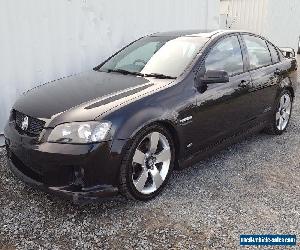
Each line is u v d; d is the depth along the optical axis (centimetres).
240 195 343
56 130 293
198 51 381
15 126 331
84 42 532
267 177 383
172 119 329
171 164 345
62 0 495
